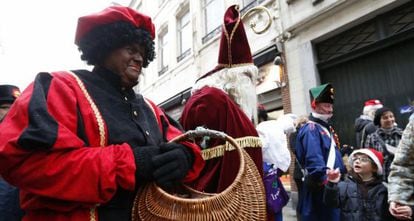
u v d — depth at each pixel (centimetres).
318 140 296
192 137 118
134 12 122
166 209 94
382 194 261
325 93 316
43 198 94
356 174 283
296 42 727
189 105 199
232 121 179
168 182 100
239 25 233
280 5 771
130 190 100
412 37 539
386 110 375
